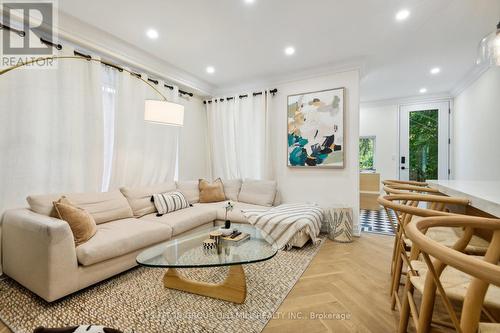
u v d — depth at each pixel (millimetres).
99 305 1866
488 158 3498
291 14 2531
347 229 3379
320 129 3938
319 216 3469
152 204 3258
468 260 519
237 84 4707
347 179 3773
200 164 4926
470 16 2535
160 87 3836
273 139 4398
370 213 5219
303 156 4070
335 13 2514
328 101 3877
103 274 2123
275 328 1622
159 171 3889
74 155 2756
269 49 3316
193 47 3262
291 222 3055
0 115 2234
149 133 3709
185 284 2064
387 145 5832
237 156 4625
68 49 2695
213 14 2533
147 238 2480
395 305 1817
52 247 1801
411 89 4996
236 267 1934
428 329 914
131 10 2471
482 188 1770
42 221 1890
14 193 2312
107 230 2398
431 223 890
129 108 3398
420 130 5469
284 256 2855
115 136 3227
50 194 2373
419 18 2586
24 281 2006
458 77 4277
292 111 4180
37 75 2471
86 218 2197
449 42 3092
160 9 2455
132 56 3334
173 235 2832
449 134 5160
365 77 4309
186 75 4230
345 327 1634
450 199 1502
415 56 3506
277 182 4375
